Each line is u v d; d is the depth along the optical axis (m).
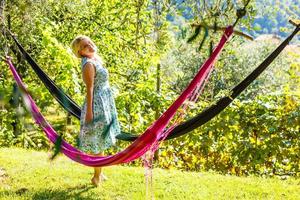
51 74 8.55
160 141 3.95
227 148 7.26
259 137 7.09
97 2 10.92
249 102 7.11
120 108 7.67
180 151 7.48
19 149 6.88
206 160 7.41
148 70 9.37
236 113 7.10
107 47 10.76
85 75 4.45
